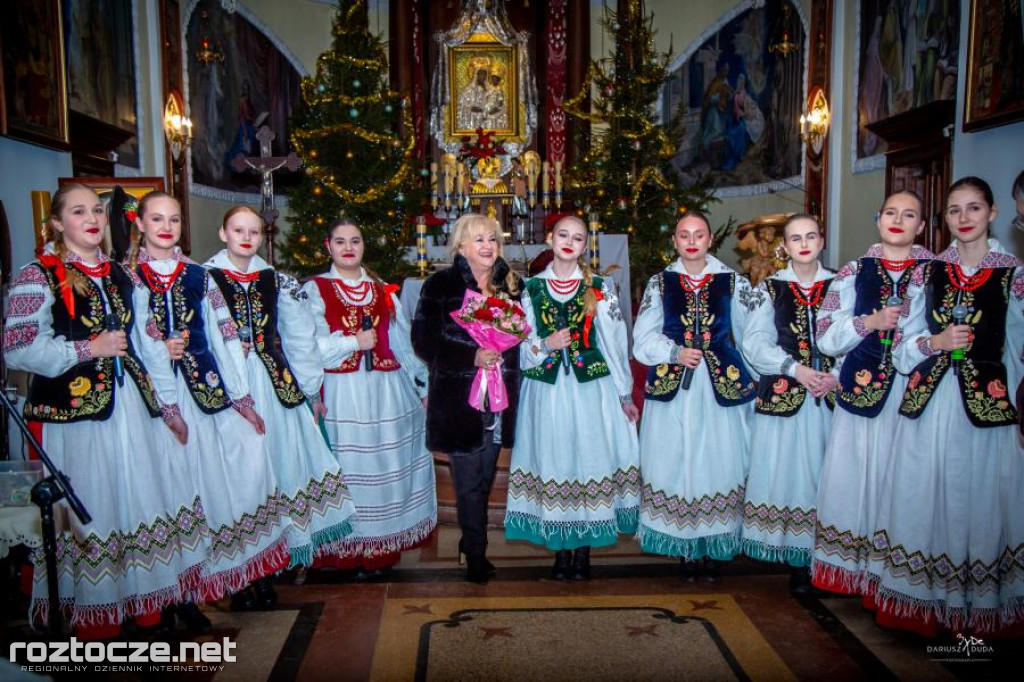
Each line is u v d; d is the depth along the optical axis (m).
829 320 3.23
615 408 3.72
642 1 10.07
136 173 7.96
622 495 3.73
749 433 3.67
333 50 9.31
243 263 3.52
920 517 2.92
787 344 3.45
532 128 11.07
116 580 2.87
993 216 2.92
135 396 2.99
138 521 2.95
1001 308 2.85
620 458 3.73
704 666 2.82
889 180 7.53
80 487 2.82
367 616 3.31
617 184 9.57
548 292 3.66
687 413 3.55
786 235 3.52
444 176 10.00
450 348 3.56
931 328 2.96
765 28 9.94
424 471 4.04
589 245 6.21
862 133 8.23
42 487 2.46
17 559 3.17
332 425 3.76
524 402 3.74
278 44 11.04
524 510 3.71
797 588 3.50
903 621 3.01
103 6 7.32
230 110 10.06
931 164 6.91
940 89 6.71
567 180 10.22
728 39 10.61
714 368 3.55
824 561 3.26
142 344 3.05
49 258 2.88
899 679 2.72
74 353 2.79
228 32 9.98
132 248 3.32
